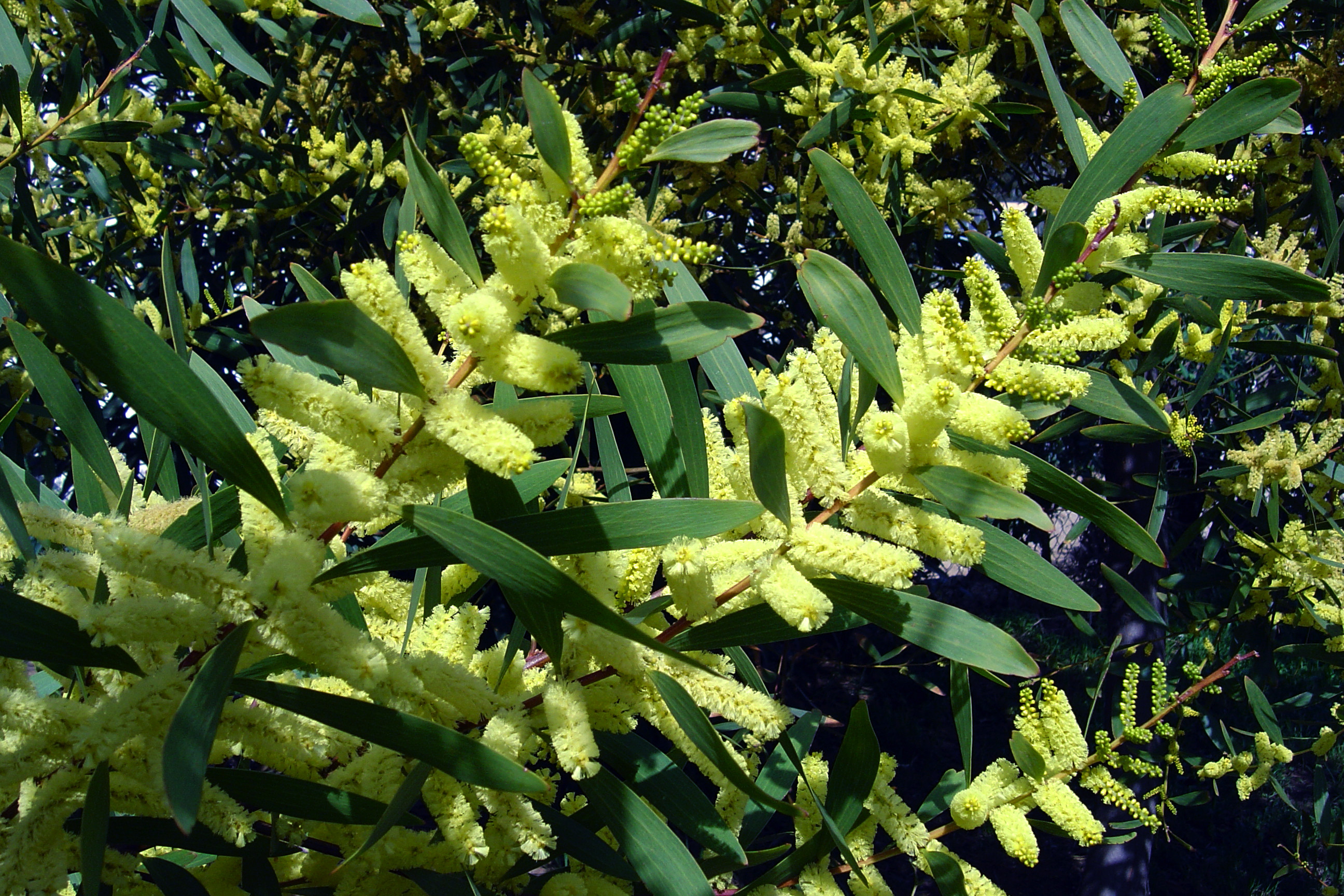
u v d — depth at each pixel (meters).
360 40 1.33
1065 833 0.64
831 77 1.02
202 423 0.47
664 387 0.57
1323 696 1.29
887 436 0.50
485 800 0.53
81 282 0.45
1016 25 1.23
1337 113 1.39
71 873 0.58
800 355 0.53
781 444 0.49
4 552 0.53
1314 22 1.35
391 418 0.48
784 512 0.50
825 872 0.60
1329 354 1.02
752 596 0.53
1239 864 2.01
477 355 0.47
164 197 1.26
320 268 1.27
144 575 0.47
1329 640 1.10
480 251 1.15
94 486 0.60
